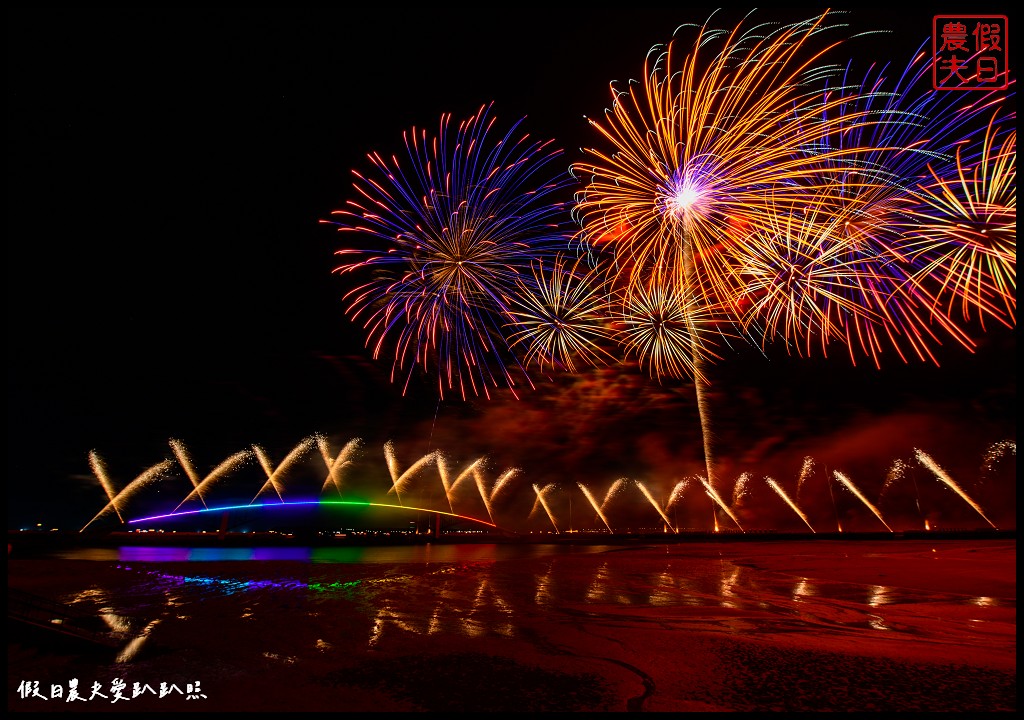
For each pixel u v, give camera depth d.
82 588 24.56
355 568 33.72
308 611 17.72
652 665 10.95
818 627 14.23
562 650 12.23
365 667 11.00
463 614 16.97
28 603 12.08
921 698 8.85
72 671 10.62
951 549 41.41
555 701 9.02
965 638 12.70
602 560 38.62
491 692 9.48
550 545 60.34
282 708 8.81
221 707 8.89
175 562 38.44
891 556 36.12
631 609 17.62
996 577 23.47
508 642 13.03
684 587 23.12
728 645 12.45
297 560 40.53
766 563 33.56
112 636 13.52
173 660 11.50
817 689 9.37
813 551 42.88
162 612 17.80
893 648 11.88
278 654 12.00
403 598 20.72
